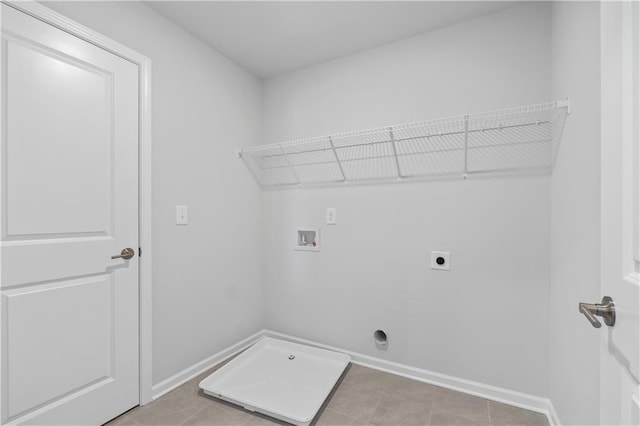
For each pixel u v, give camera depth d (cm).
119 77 156
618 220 62
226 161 224
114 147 154
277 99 253
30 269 126
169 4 169
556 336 149
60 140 134
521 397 167
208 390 173
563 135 140
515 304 170
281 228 251
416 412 162
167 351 181
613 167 64
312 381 189
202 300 204
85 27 142
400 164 202
